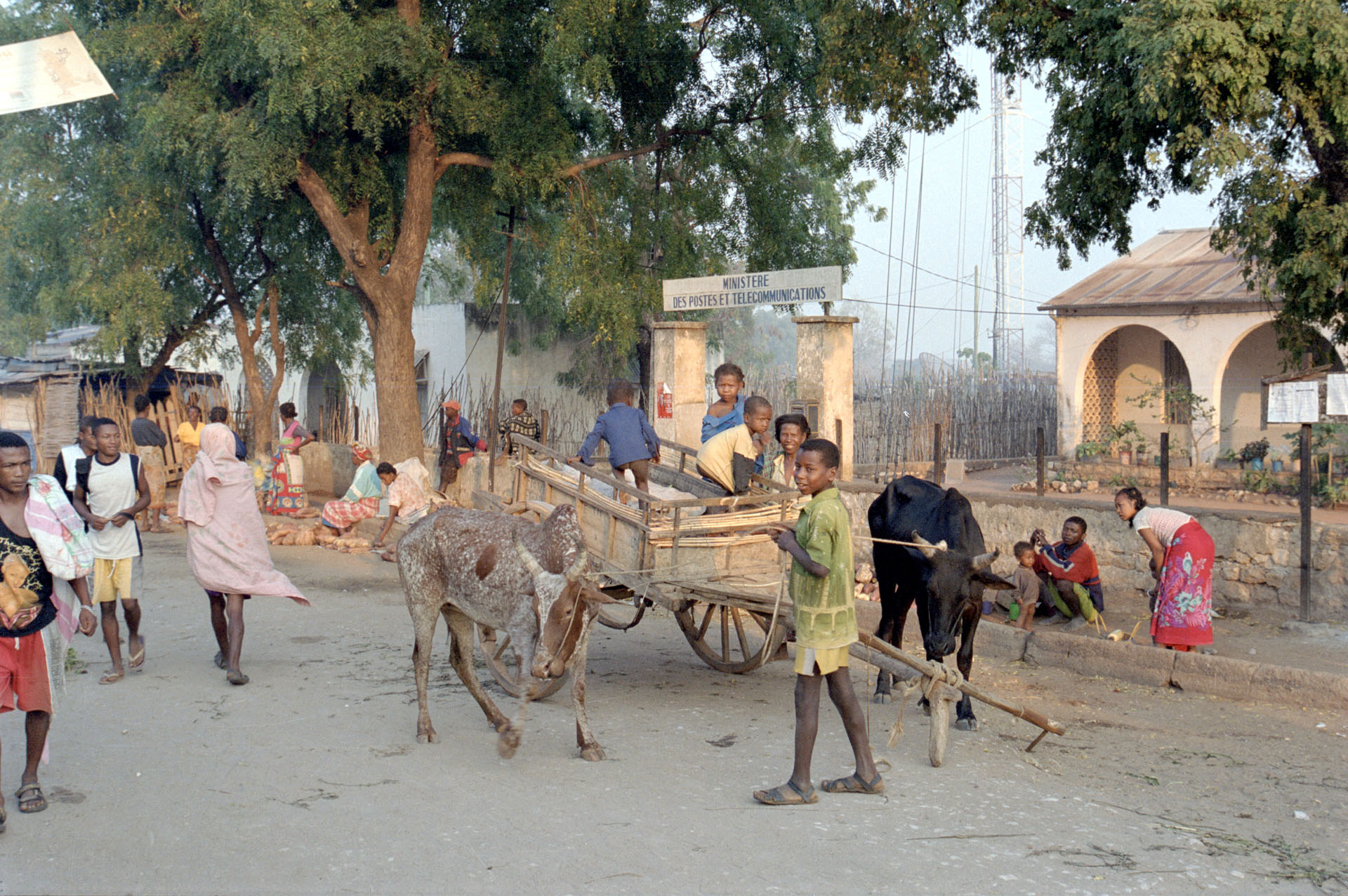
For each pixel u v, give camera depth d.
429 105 16.34
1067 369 21.77
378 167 17.34
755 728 6.70
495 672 7.50
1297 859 4.66
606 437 8.07
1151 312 20.66
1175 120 8.82
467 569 6.21
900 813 5.14
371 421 20.36
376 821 5.02
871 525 7.50
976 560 6.16
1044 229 11.08
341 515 14.67
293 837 4.81
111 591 7.72
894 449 19.89
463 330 27.41
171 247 17.89
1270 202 8.80
